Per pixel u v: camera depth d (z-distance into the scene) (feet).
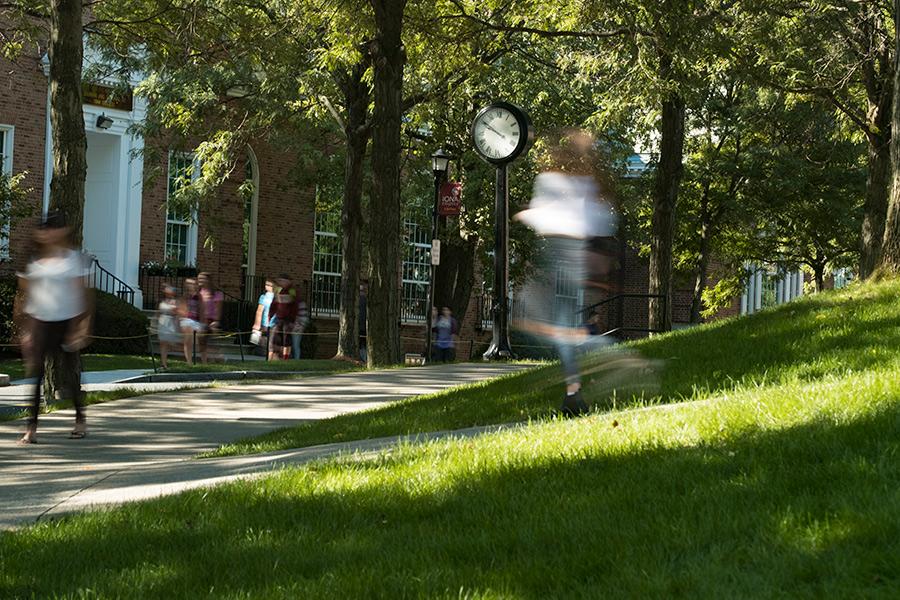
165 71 81.71
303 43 73.26
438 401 36.88
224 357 84.17
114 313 86.17
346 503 17.88
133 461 30.25
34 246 34.27
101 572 15.08
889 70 83.10
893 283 38.99
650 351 35.81
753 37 72.90
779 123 111.14
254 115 90.43
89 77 83.76
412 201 104.42
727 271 140.46
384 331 69.26
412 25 72.33
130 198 98.37
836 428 17.42
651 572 12.16
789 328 34.65
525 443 21.47
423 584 12.67
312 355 111.55
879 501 13.20
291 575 13.87
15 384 59.47
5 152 90.27
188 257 104.83
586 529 14.17
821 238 123.34
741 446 17.61
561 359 28.17
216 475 24.94
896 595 10.54
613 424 22.15
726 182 119.85
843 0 78.28
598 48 78.13
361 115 87.25
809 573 11.50
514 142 63.52
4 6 65.10
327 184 104.58
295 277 116.26
